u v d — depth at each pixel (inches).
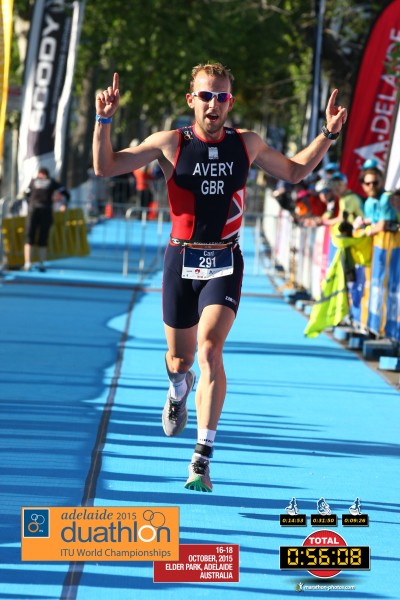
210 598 324.5
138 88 2815.0
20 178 1579.7
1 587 324.8
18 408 583.5
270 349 877.8
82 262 1727.4
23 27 1983.3
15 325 938.7
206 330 411.2
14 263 1540.4
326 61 1754.4
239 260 425.4
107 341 868.6
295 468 483.8
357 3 1700.3
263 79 2662.4
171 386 450.9
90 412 584.1
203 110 406.6
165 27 2287.2
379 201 836.6
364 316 905.5
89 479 443.8
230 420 584.7
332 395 678.5
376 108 1173.7
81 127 2605.8
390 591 337.4
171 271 426.0
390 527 400.5
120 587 329.7
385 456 515.5
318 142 427.8
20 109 1617.9
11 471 451.5
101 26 2228.1
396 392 701.3
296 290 1272.1
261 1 2180.1
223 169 412.8
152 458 487.5
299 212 1232.8
